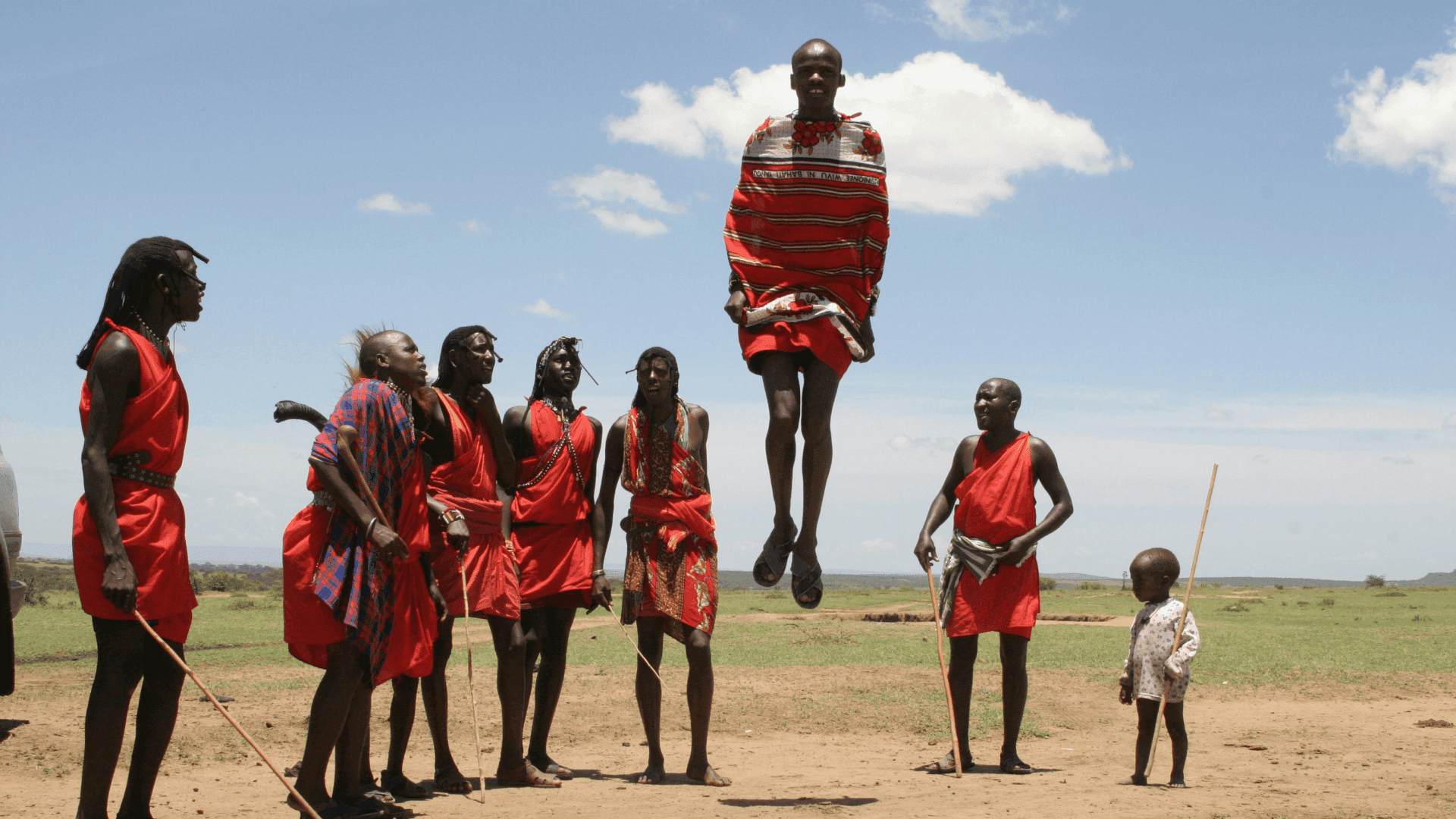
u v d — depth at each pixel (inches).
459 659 548.1
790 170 209.3
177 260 195.8
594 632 828.6
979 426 303.4
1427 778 261.0
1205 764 300.4
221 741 307.0
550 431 286.5
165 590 187.2
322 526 210.2
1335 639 759.7
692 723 272.4
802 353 207.6
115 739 183.2
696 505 273.0
